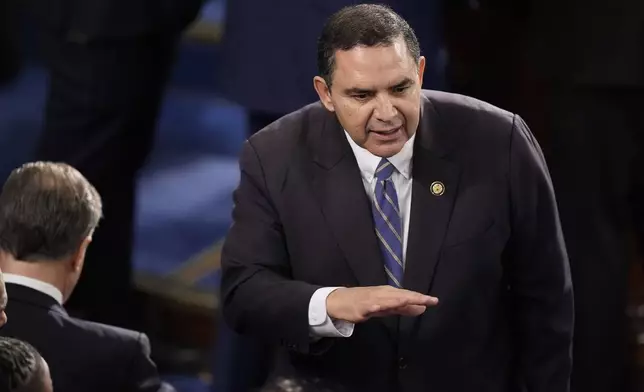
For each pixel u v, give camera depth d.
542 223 10.88
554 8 15.20
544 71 15.48
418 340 10.81
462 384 10.94
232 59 14.95
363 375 10.94
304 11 14.31
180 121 23.38
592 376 15.95
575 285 15.83
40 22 16.92
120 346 11.49
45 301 11.46
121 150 17.12
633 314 17.23
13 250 11.50
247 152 11.09
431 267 10.73
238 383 15.41
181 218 20.44
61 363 11.27
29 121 22.73
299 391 10.96
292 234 10.90
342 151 10.87
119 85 16.73
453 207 10.75
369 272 10.77
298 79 14.49
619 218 15.82
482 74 16.62
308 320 10.48
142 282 18.86
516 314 11.34
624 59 14.93
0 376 8.81
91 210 11.80
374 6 10.18
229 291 11.00
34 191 11.55
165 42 17.09
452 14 16.38
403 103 10.01
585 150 15.47
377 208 10.82
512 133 10.91
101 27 16.48
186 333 18.52
